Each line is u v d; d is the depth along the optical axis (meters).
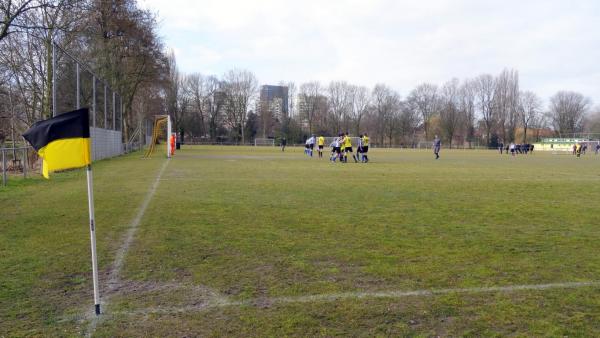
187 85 102.00
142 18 40.47
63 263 6.10
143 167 24.19
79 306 4.63
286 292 5.03
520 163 34.72
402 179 18.53
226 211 10.16
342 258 6.41
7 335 3.96
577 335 4.00
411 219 9.42
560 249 6.99
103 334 3.98
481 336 3.97
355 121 107.69
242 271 5.79
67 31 23.34
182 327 4.12
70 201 11.59
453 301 4.79
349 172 22.16
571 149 82.00
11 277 5.52
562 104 109.81
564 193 14.27
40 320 4.28
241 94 104.62
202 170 22.33
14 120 28.69
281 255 6.54
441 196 13.17
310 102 108.06
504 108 99.50
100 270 5.80
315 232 8.07
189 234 7.83
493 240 7.56
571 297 4.93
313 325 4.17
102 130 32.31
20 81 28.28
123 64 41.03
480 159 42.25
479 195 13.52
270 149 70.69
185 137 103.38
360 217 9.59
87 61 31.55
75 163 4.58
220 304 4.68
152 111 73.50
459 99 101.88
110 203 11.22
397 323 4.23
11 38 26.08
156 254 6.55
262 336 3.94
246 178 18.16
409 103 106.38
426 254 6.64
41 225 8.53
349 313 4.45
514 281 5.45
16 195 12.88
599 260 6.39
